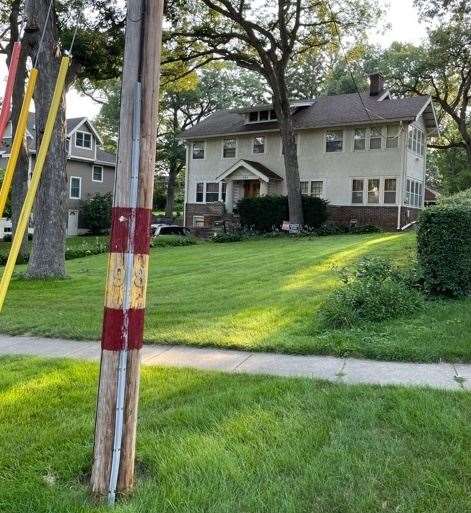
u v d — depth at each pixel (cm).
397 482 307
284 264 1398
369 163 2839
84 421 409
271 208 2819
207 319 799
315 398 444
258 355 620
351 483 306
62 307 944
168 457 340
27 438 380
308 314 797
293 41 2605
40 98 1270
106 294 304
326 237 2403
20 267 1756
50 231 1316
